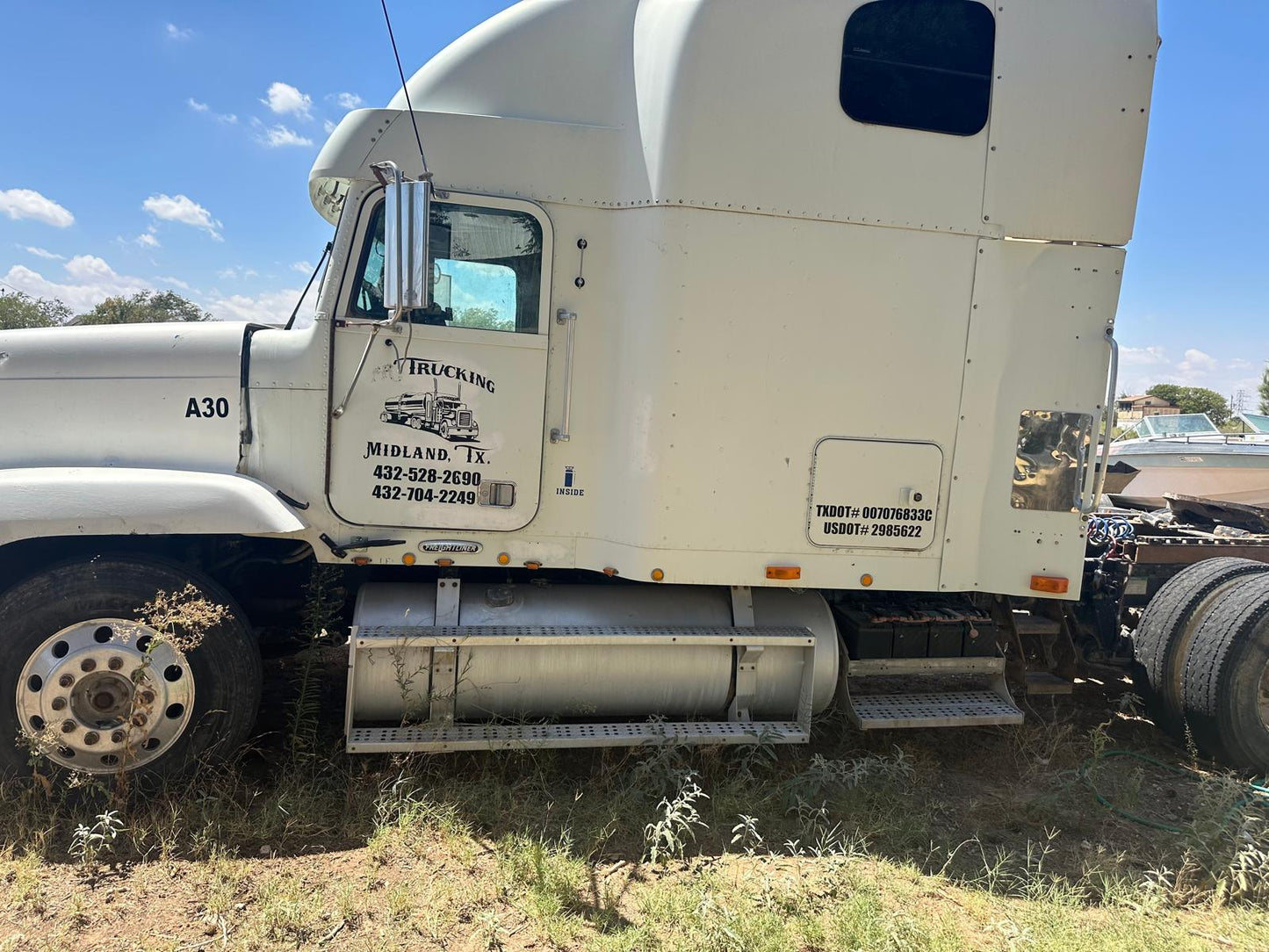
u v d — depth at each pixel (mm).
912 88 3727
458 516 3768
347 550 3701
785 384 3730
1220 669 4281
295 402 3668
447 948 2678
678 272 3604
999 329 3871
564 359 3799
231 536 3799
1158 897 3102
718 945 2648
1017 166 3811
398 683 3654
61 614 3318
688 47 3559
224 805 3410
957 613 4312
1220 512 6633
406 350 3682
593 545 3877
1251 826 3582
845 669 4156
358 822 3379
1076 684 5523
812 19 3637
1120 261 3902
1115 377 3883
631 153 3729
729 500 3738
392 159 3672
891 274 3766
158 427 3678
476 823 3422
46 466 3617
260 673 3586
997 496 3943
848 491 3824
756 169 3627
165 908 2822
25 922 2721
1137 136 3852
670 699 3977
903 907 3008
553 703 3871
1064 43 3797
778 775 3998
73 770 3330
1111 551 5180
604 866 3199
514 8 3883
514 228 3736
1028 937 2775
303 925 2756
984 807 3865
